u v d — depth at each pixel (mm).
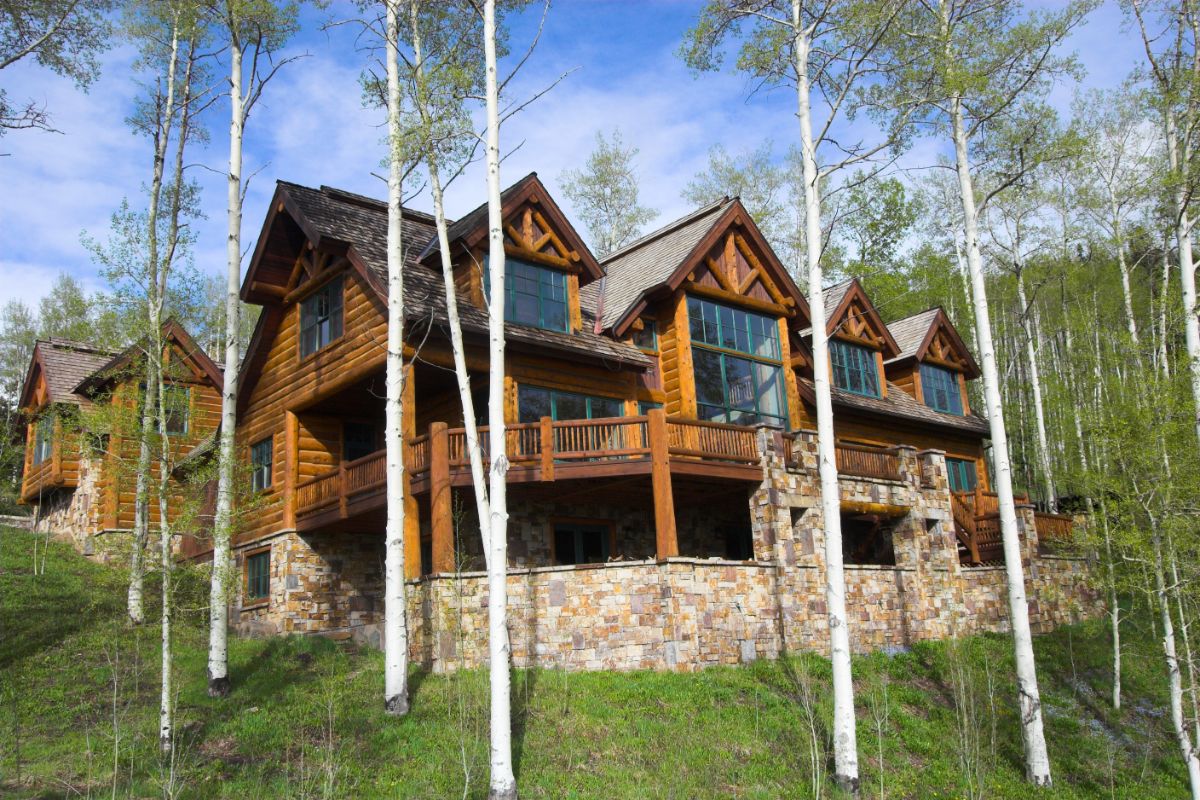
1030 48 15594
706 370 22094
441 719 13297
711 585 16656
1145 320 29453
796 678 16031
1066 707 17953
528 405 19109
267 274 21500
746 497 20828
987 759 14898
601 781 11711
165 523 12961
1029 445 39812
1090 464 21859
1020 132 16266
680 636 15773
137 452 16828
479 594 15758
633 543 21375
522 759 12180
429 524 20828
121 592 19781
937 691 17391
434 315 16641
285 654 17062
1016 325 39812
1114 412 18062
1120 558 18109
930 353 30609
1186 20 19219
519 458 16844
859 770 13500
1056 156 16031
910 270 40562
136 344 15273
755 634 17109
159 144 18406
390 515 14258
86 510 25641
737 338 23141
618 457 17203
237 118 16766
